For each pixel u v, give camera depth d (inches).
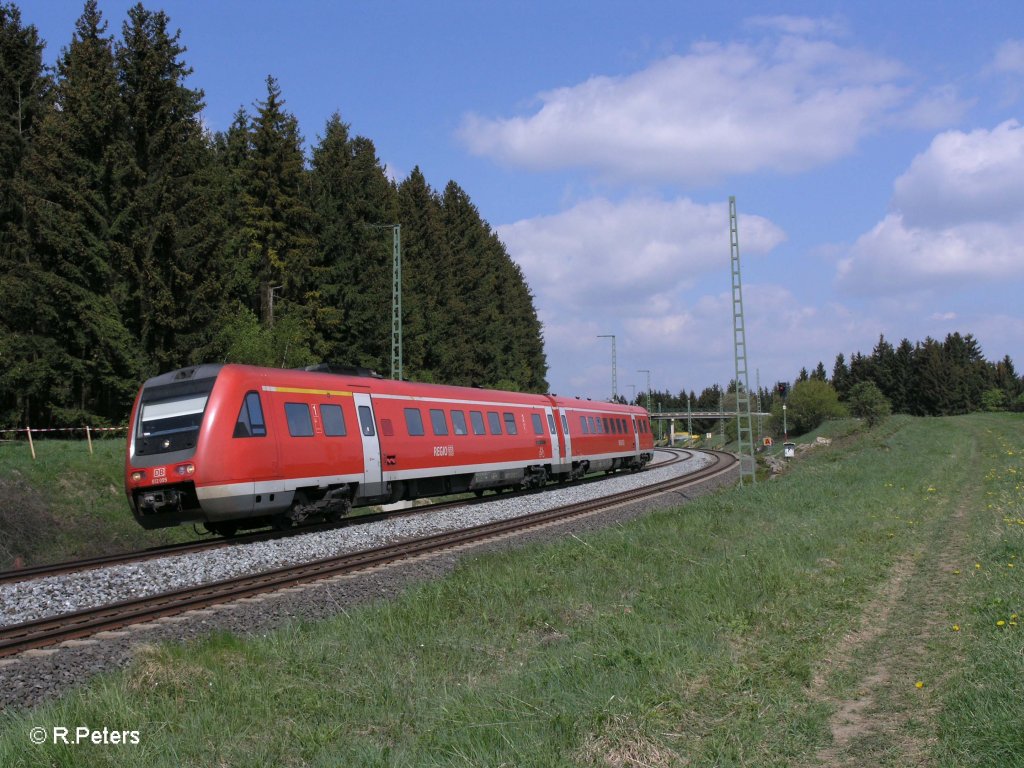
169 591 478.3
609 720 222.7
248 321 1358.3
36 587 470.9
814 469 1298.0
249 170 1787.6
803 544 541.6
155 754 218.5
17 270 1326.3
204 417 622.2
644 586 427.8
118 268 1321.4
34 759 214.4
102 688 262.1
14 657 331.9
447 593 408.5
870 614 369.7
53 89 1544.0
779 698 250.4
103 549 792.3
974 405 5319.9
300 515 706.2
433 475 884.6
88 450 1011.3
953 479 1057.5
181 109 1429.6
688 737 220.7
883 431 2406.5
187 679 272.7
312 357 1759.4
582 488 1221.1
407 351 2057.1
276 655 309.9
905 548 544.7
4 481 807.7
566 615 370.3
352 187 1899.6
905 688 262.4
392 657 306.3
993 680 244.5
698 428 6338.6
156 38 1427.2
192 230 1360.7
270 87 1806.1
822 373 6673.2
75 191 1291.8
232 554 580.4
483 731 219.3
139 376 1298.0
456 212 2864.2
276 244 1775.3
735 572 438.9
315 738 227.9
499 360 2785.4
